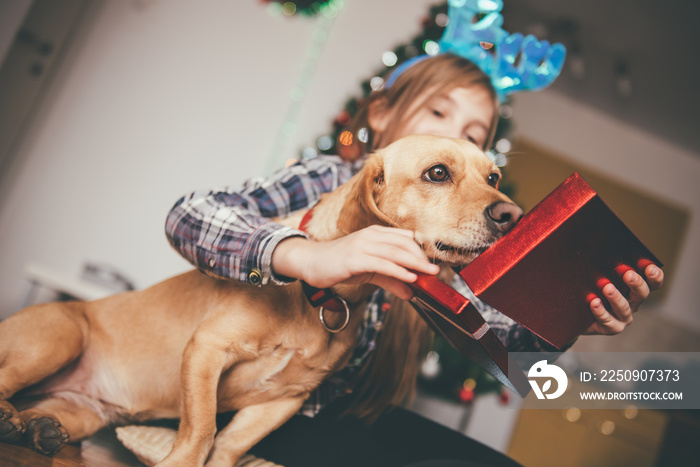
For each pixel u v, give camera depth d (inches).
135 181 136.1
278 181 43.3
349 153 52.6
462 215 33.8
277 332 35.4
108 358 40.6
